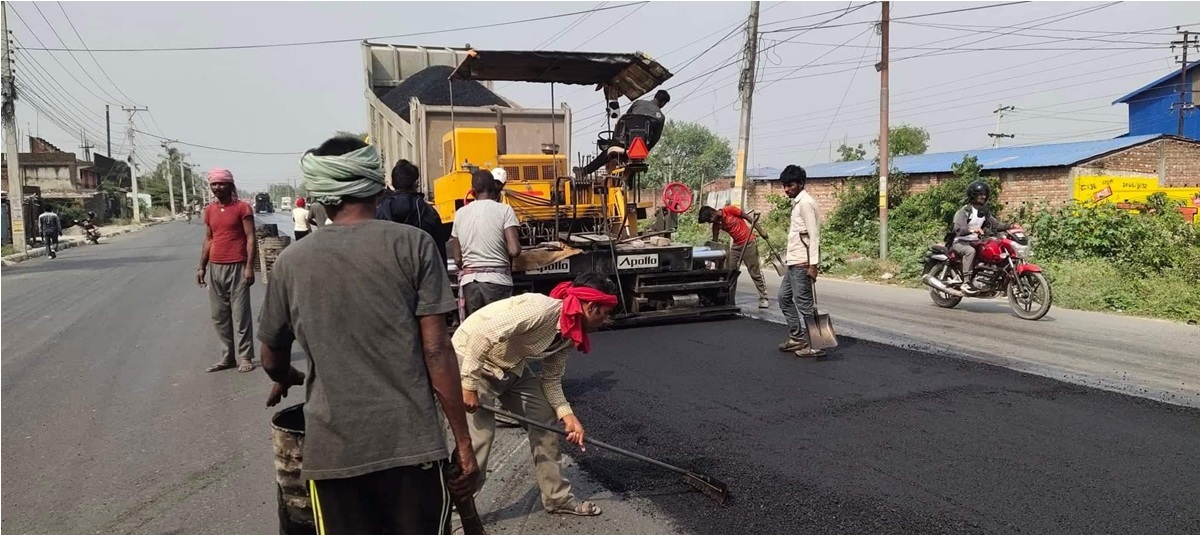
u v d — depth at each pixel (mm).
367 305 2018
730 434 4473
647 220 9797
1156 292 9109
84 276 15703
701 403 5105
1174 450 4039
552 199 8258
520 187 8320
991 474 3766
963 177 19672
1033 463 3896
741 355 6516
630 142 7852
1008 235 8594
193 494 3838
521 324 3109
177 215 72375
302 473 2059
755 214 9055
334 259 2035
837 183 25797
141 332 8383
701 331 7648
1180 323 7910
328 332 2014
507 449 4359
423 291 2092
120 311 10117
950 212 19141
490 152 8391
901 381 5543
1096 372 5734
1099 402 4934
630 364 6254
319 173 2105
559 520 3422
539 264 7309
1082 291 9609
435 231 5750
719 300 8383
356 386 2014
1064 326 7762
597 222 8539
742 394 5293
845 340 7098
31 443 4645
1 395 5770
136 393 5754
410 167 5715
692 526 3312
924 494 3545
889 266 13383
